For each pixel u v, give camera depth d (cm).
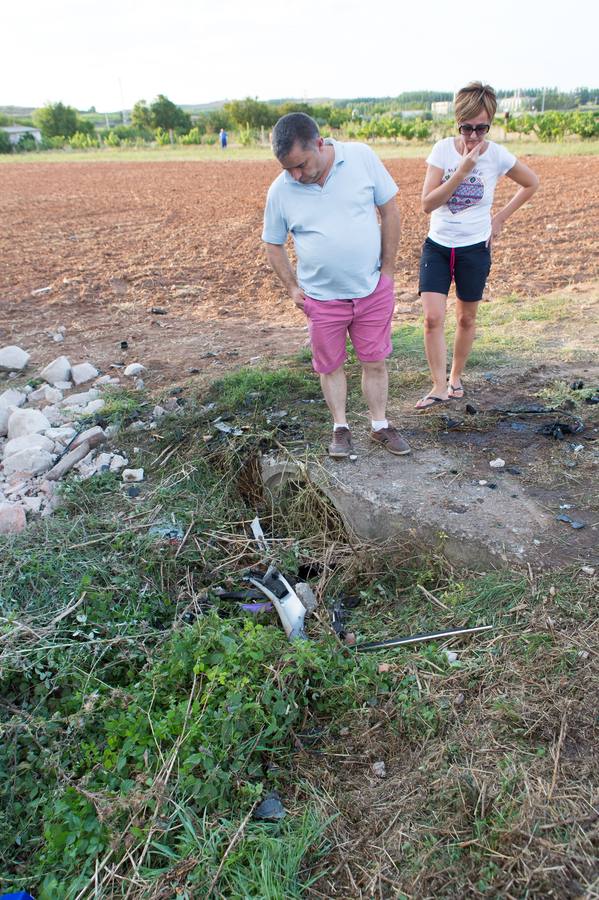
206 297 914
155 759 282
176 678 315
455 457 442
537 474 416
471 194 432
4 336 798
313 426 496
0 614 351
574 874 216
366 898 229
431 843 238
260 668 311
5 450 529
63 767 290
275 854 243
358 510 409
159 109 6706
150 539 413
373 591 387
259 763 287
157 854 254
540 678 285
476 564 363
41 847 271
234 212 1666
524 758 255
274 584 376
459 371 516
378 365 427
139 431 535
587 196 1514
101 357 709
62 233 1477
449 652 314
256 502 479
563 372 558
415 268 994
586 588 322
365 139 4106
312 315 408
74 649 334
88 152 5288
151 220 1609
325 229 378
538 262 966
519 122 3450
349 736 291
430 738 277
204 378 614
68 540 411
